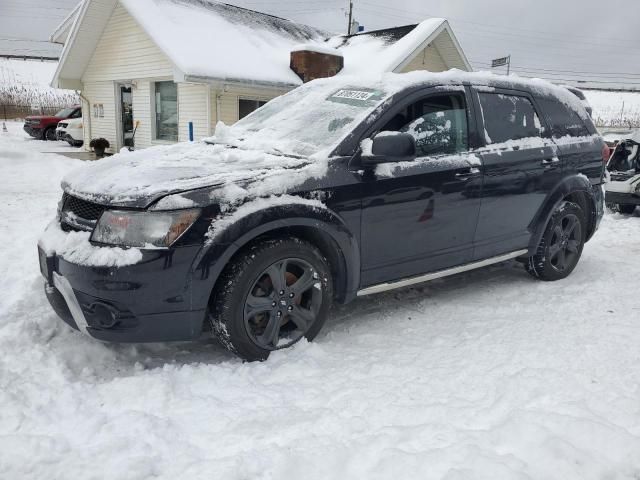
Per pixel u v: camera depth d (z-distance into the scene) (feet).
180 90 48.42
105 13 51.19
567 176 15.35
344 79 13.78
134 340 9.23
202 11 51.80
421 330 12.00
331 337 11.57
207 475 6.93
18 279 14.23
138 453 7.39
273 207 9.77
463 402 8.70
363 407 8.60
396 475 6.87
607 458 7.24
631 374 9.67
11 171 36.81
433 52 59.11
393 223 11.56
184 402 8.73
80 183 10.39
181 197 9.16
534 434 7.57
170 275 9.04
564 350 10.71
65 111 74.74
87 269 8.96
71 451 7.47
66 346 10.63
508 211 13.91
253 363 9.99
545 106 15.46
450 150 12.76
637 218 27.40
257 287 10.12
